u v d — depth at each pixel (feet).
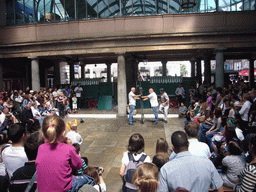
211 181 7.08
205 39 39.68
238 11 38.60
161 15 39.83
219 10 39.86
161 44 40.50
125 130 32.45
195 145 11.22
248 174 7.95
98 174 10.21
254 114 19.47
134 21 40.60
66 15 44.32
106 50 41.93
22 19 46.32
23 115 26.17
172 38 40.16
